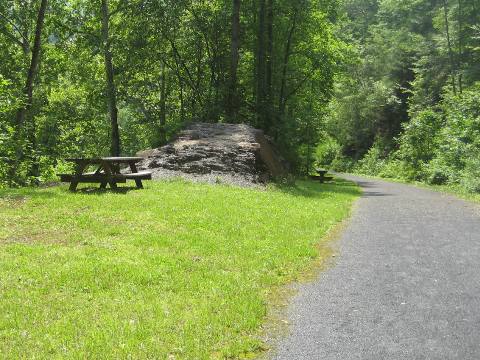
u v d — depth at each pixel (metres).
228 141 21.83
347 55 39.12
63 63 30.58
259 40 32.25
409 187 28.59
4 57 27.75
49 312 5.37
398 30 59.41
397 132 57.50
